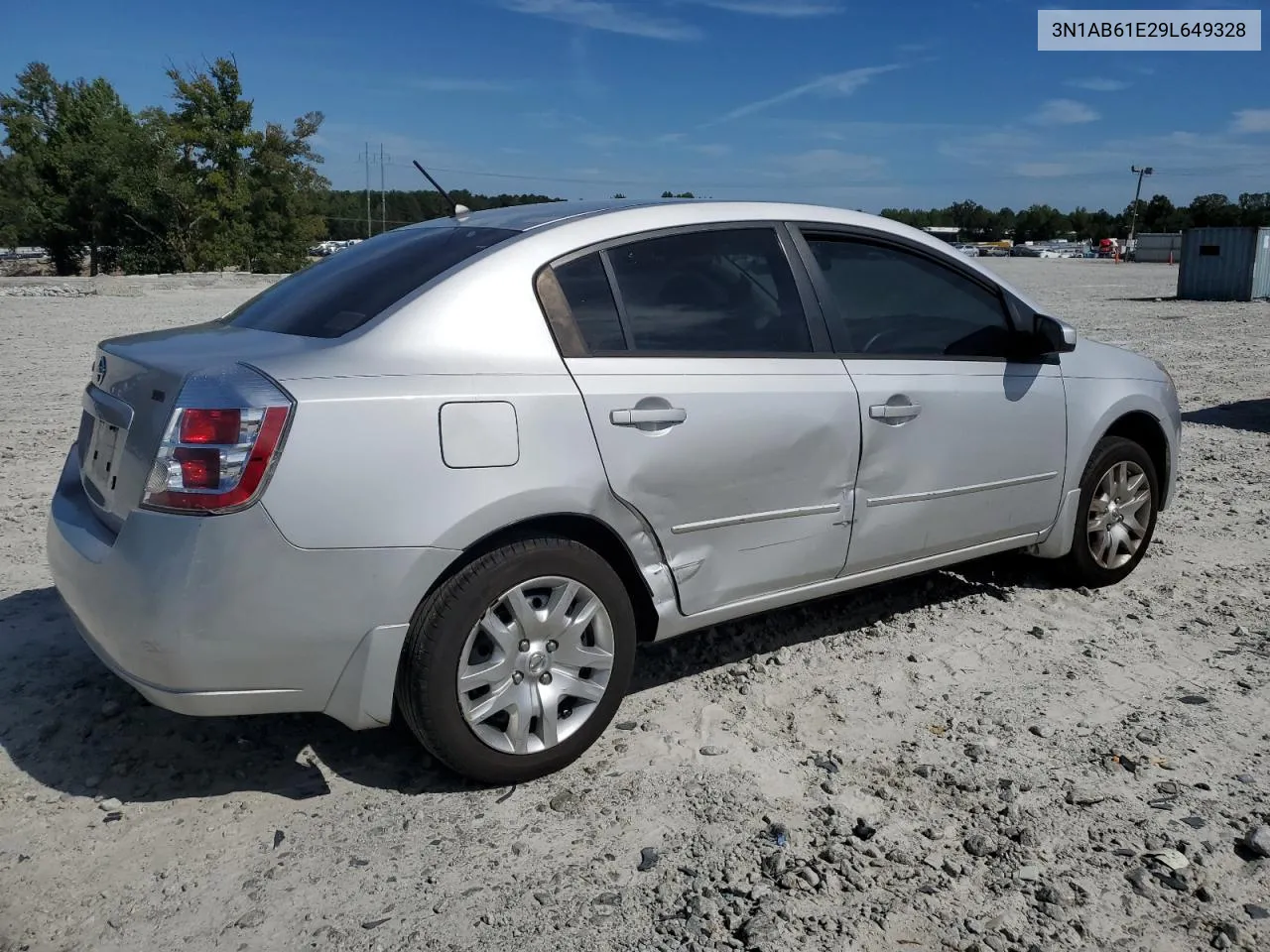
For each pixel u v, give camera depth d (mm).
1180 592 4949
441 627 2963
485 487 2984
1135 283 39062
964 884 2740
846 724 3613
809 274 3850
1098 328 19406
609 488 3230
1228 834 2963
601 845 2902
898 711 3711
